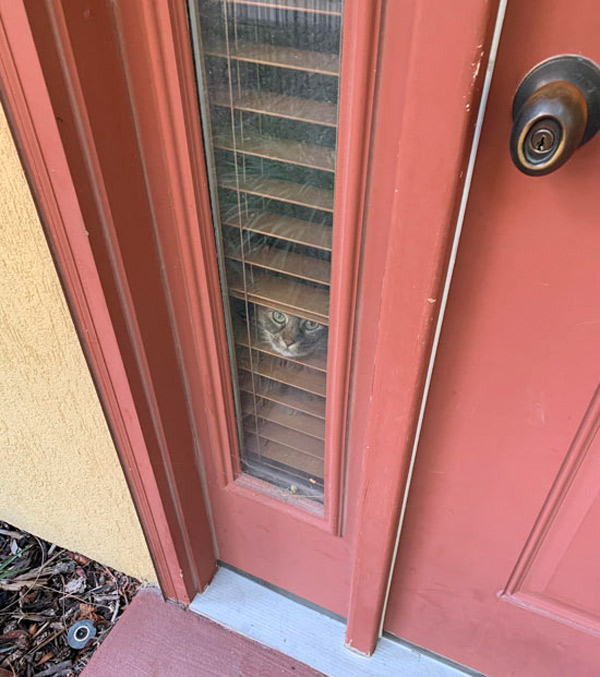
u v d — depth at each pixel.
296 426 0.87
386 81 0.46
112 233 0.62
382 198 0.53
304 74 0.53
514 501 0.72
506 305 0.55
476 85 0.42
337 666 1.03
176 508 0.96
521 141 0.38
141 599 1.12
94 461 0.91
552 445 0.64
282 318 0.75
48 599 1.14
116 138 0.58
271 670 1.02
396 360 0.61
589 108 0.40
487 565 0.82
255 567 1.12
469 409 0.65
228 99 0.58
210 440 0.92
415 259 0.52
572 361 0.56
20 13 0.46
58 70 0.50
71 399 0.82
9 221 0.62
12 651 1.06
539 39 0.40
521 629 0.89
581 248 0.49
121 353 0.71
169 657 1.04
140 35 0.53
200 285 0.71
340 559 0.97
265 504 0.96
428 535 0.83
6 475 1.09
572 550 0.74
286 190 0.62
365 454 0.73
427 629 1.00
